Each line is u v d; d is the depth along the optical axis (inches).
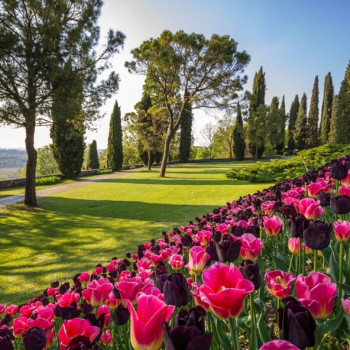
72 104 506.9
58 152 1028.5
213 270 32.0
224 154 2154.3
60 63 502.3
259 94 2080.5
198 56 773.3
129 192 677.3
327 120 2032.5
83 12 526.6
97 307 55.3
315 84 2089.1
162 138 1330.0
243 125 1985.7
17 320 61.2
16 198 648.4
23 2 462.6
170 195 597.0
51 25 482.6
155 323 25.2
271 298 76.6
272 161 711.7
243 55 759.7
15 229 409.1
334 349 50.8
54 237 357.1
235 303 27.9
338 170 91.6
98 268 118.3
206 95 850.8
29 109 469.7
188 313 26.7
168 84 895.7
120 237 329.1
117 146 1428.4
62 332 36.0
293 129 2358.5
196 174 1004.6
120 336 63.4
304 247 59.2
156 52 769.6
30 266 264.8
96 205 552.4
